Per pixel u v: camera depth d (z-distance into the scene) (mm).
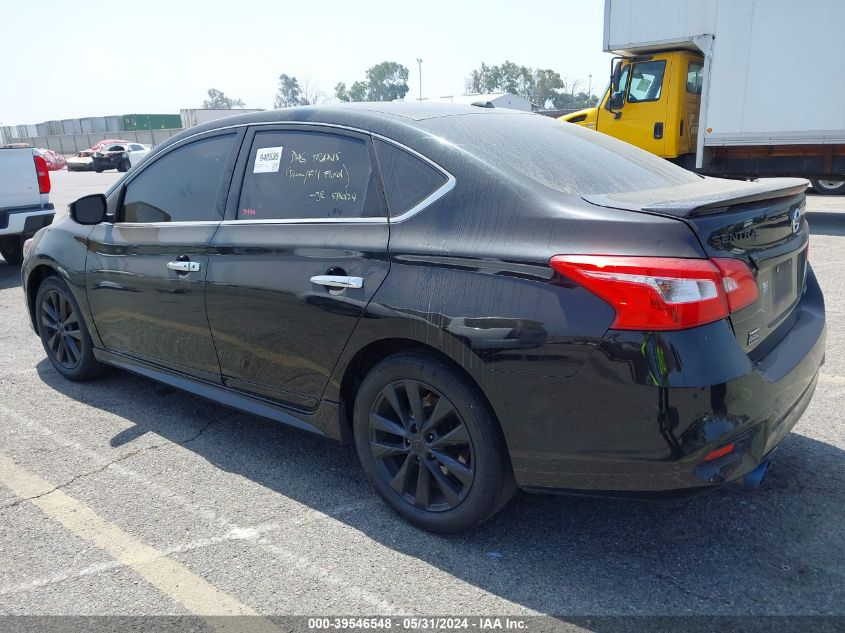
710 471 2191
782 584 2414
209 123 3594
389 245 2668
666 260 2141
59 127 78000
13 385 4574
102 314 4043
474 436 2521
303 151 3109
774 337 2611
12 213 7883
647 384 2135
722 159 10805
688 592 2393
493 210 2488
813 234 9398
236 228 3244
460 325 2426
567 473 2363
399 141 2811
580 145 3068
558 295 2260
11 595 2471
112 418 4000
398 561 2613
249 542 2760
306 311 2896
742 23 9883
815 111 9602
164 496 3127
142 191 3814
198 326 3424
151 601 2426
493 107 3432
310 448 3588
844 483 3025
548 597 2389
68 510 3023
